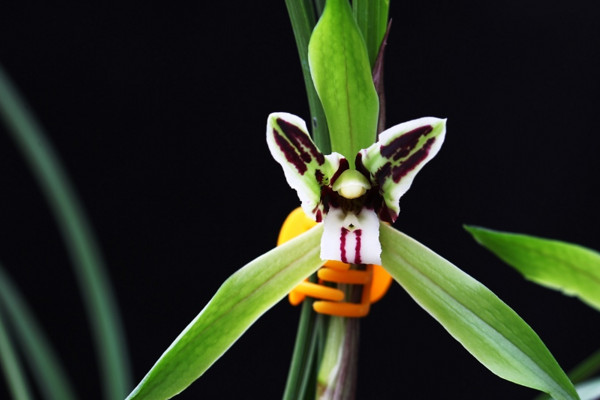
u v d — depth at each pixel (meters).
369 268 0.22
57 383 0.28
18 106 0.28
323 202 0.22
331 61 0.21
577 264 0.24
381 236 0.22
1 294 0.27
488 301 0.22
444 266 0.22
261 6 0.42
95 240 0.41
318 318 0.22
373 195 0.22
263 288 0.22
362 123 0.22
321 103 0.22
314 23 0.22
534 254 0.24
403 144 0.22
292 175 0.22
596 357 0.25
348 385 0.22
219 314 0.21
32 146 0.28
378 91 0.22
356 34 0.21
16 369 0.26
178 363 0.21
